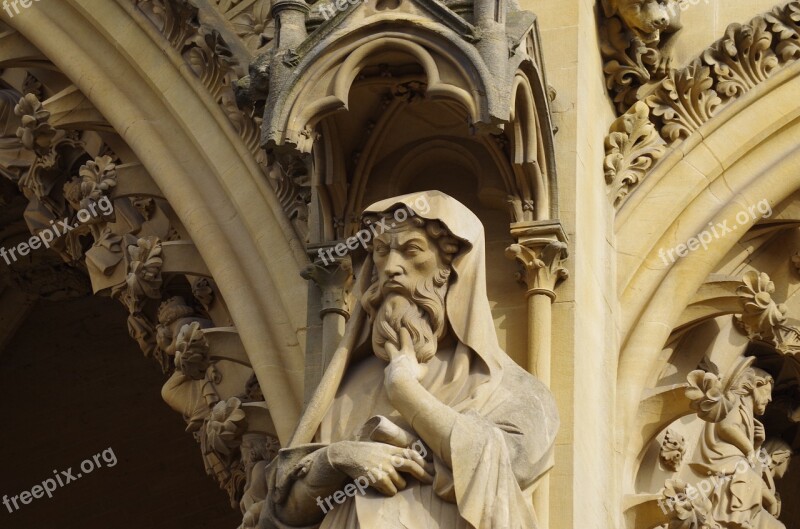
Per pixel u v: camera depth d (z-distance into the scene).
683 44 18.64
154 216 19.97
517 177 16.19
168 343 19.19
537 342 15.81
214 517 29.16
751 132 18.36
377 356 14.90
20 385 29.22
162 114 19.48
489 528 13.70
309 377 16.50
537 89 16.12
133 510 29.38
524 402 14.52
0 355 28.95
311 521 14.50
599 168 17.59
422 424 14.09
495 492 13.82
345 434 14.58
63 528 29.59
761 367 19.61
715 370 18.11
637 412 17.16
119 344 28.80
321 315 16.61
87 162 20.44
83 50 20.12
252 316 17.88
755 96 18.48
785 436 20.84
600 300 17.00
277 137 15.54
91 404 29.14
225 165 18.62
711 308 17.97
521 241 16.05
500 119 15.32
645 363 17.33
